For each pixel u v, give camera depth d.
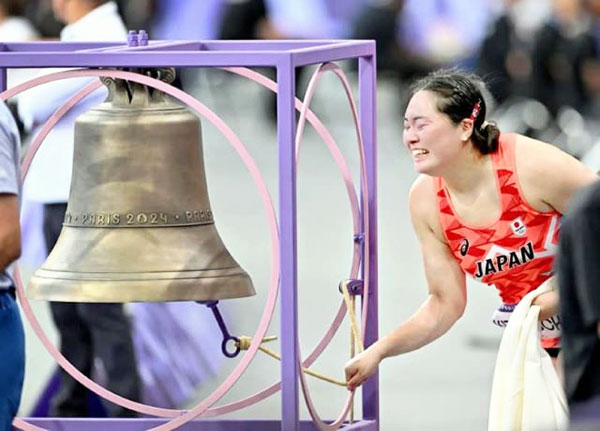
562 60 41.88
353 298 13.47
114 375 18.16
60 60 11.98
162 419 13.88
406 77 51.19
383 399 21.30
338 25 51.31
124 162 12.55
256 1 49.34
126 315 18.23
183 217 12.55
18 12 29.06
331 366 22.95
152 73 12.62
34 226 18.19
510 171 13.27
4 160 11.57
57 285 12.42
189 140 12.66
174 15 48.59
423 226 13.83
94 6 19.19
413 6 50.59
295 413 12.05
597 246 10.30
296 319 12.02
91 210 12.57
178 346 18.94
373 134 13.58
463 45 50.19
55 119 13.55
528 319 13.27
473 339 24.66
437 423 20.12
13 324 11.91
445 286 13.81
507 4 42.31
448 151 13.15
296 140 12.33
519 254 13.50
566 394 10.66
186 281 12.30
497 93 41.91
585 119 41.94
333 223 34.69
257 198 38.12
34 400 19.88
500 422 13.30
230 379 12.52
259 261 30.17
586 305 10.34
